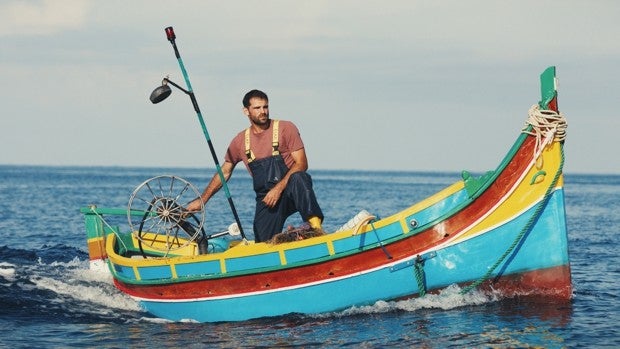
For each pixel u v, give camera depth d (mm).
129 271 12109
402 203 53469
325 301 10719
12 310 11617
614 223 33656
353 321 10359
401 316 10414
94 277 13977
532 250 10422
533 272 10484
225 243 13695
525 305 10625
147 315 11727
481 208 10336
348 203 52719
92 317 11430
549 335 9602
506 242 10359
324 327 10188
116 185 99750
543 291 10555
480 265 10430
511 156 10242
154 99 11805
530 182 10258
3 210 41906
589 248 21516
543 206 10312
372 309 10625
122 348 9648
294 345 9484
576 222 34219
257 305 10961
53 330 10586
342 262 10602
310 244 10648
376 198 63031
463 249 10406
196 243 12148
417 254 10453
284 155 11453
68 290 13031
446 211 10391
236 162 11906
